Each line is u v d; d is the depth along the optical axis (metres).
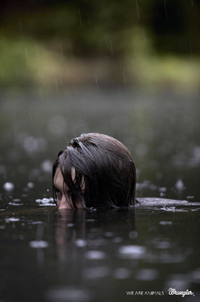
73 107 33.84
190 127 21.64
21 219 4.29
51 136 17.97
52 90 46.03
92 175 4.83
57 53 50.91
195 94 46.28
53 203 5.71
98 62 51.47
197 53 59.28
